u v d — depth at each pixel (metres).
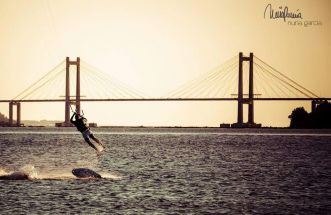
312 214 69.75
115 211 69.88
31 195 79.38
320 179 101.94
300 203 76.19
